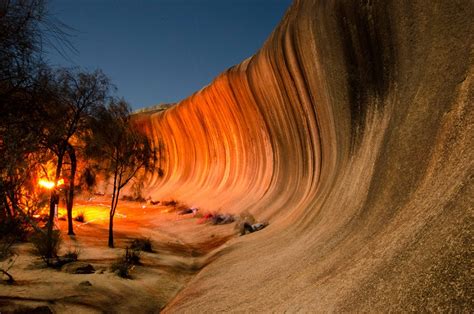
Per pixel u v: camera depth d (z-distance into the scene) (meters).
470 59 6.04
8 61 3.93
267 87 20.03
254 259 11.19
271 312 6.57
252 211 20.83
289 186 19.20
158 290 10.96
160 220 27.08
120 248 15.98
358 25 10.13
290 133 18.92
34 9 3.91
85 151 17.77
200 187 34.56
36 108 4.44
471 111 5.51
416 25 7.94
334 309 5.22
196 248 17.88
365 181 8.89
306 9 13.47
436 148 6.09
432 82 7.04
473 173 4.48
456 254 3.73
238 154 28.92
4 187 4.24
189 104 35.25
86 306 8.48
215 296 8.91
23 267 11.09
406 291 4.08
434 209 4.93
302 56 14.45
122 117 18.34
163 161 46.19
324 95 13.27
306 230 11.14
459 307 3.25
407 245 4.88
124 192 43.88
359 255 6.36
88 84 15.74
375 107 10.02
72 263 11.55
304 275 7.59
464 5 6.50
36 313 7.40
